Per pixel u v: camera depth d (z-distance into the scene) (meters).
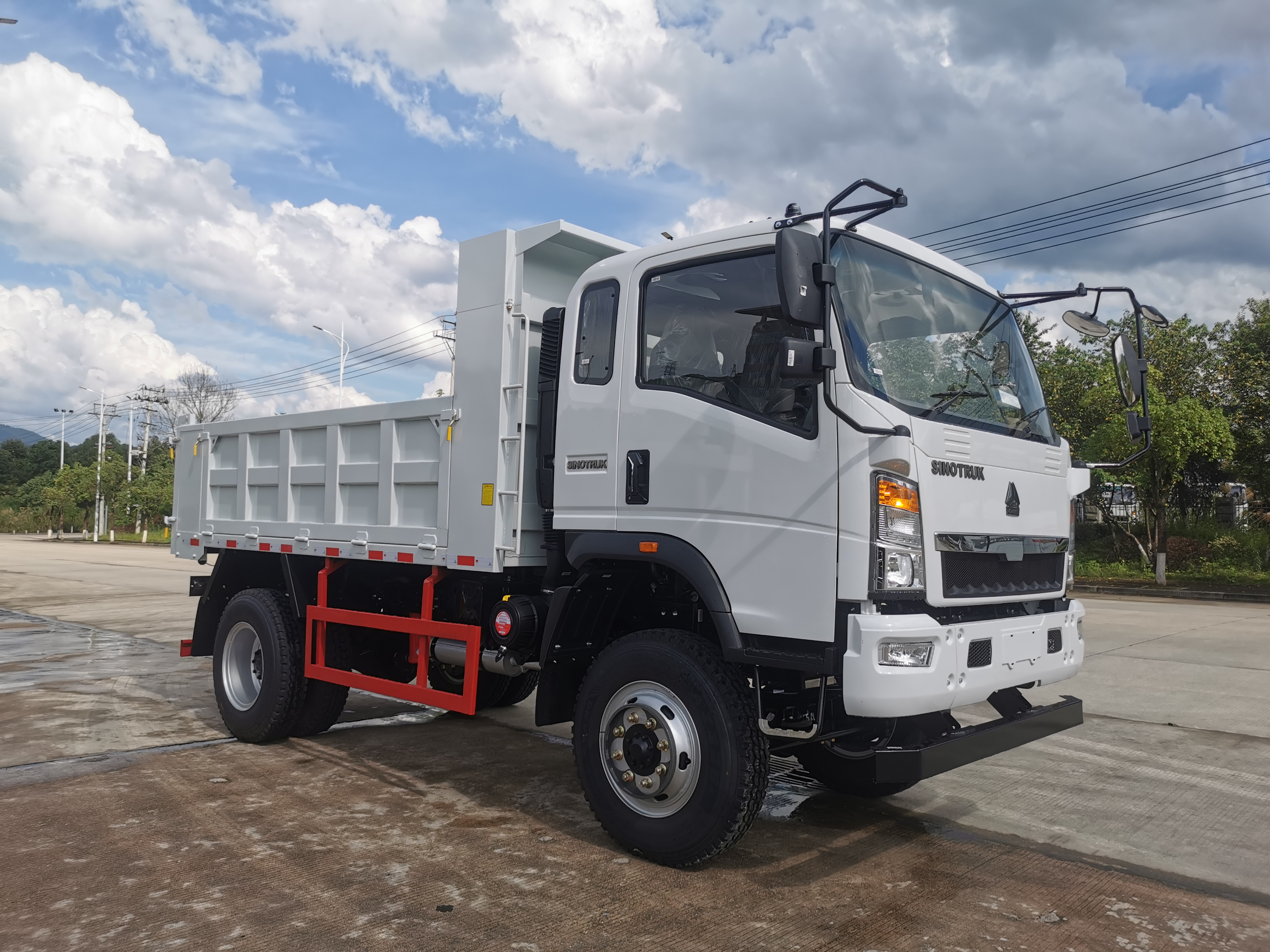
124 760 5.93
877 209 3.64
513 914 3.63
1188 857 4.52
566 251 5.30
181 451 7.95
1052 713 4.33
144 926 3.47
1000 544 4.12
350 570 6.25
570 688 4.77
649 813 4.19
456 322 5.34
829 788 5.45
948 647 3.69
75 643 11.54
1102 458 20.80
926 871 4.25
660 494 4.30
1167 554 23.47
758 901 3.82
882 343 3.98
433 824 4.73
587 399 4.68
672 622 4.82
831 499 3.74
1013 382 4.74
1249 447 22.33
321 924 3.50
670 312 4.43
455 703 5.15
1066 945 3.49
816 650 3.76
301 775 5.63
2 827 4.57
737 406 4.09
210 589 7.21
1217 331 23.42
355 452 6.07
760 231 4.14
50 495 63.81
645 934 3.48
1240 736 6.98
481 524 5.10
